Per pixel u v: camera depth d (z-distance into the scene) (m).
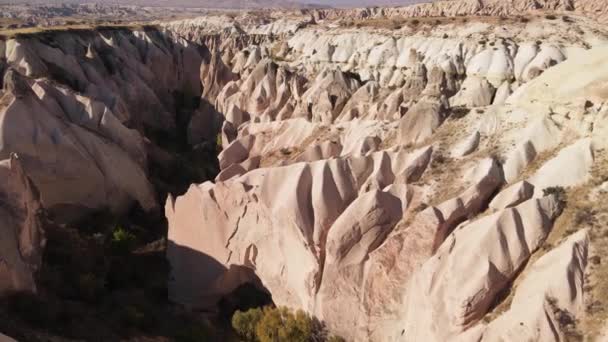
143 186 42.25
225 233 30.88
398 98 40.59
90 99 44.59
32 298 24.12
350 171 28.89
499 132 28.36
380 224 26.28
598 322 18.94
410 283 24.36
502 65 65.06
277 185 29.28
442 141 29.38
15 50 58.81
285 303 29.48
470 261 22.05
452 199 24.86
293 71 64.62
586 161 23.92
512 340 19.73
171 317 28.70
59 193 37.12
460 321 21.36
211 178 49.50
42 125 37.44
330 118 48.03
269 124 45.09
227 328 29.00
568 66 29.58
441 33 83.19
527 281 21.03
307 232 27.38
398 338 24.06
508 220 22.52
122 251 34.59
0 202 25.89
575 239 20.91
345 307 26.22
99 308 26.91
